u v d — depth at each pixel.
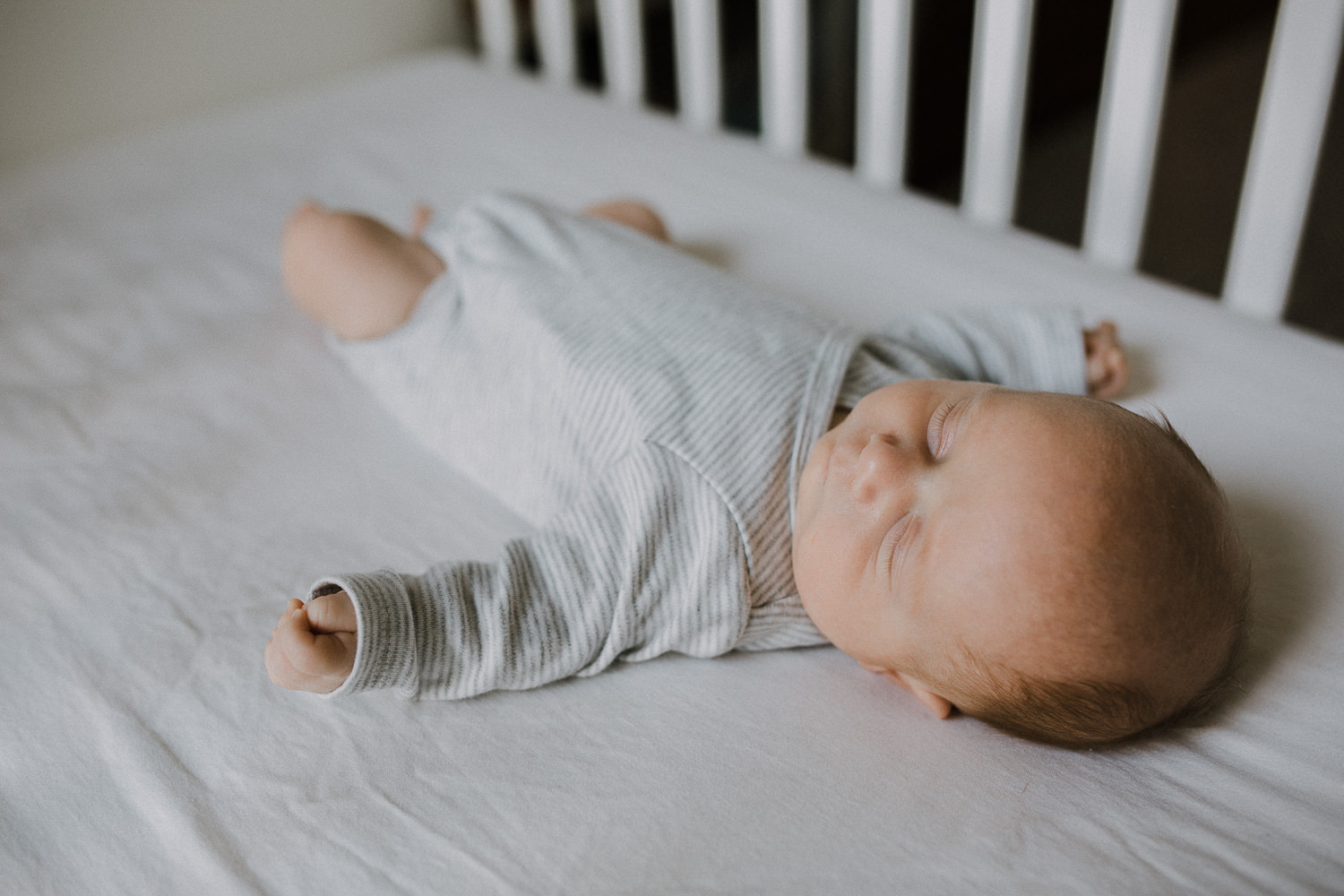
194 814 0.68
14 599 0.87
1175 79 2.24
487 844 0.66
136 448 1.05
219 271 1.36
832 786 0.69
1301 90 1.08
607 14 1.85
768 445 0.83
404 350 1.08
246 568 0.90
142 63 1.82
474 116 1.80
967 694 0.71
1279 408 1.01
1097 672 0.65
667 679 0.80
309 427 1.08
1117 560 0.64
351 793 0.70
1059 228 1.89
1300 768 0.68
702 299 0.98
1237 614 0.69
